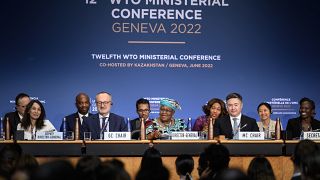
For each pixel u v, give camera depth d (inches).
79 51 830.5
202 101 832.9
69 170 240.1
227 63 838.5
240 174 252.4
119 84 829.8
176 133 600.4
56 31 829.8
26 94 747.4
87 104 742.5
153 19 833.5
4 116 762.8
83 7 831.7
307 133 602.2
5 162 378.6
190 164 456.8
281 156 591.2
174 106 681.6
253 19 844.6
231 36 839.7
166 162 582.6
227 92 836.6
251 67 840.9
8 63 824.3
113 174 272.5
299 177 370.9
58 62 827.4
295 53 844.6
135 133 647.1
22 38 826.8
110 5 832.3
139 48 832.3
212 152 404.5
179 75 832.9
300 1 846.5
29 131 652.1
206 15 838.5
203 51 836.6
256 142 586.9
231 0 842.8
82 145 581.6
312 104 702.5
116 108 827.4
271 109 784.9
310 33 847.7
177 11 836.0
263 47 843.4
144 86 830.5
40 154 578.9
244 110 836.6
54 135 601.3
